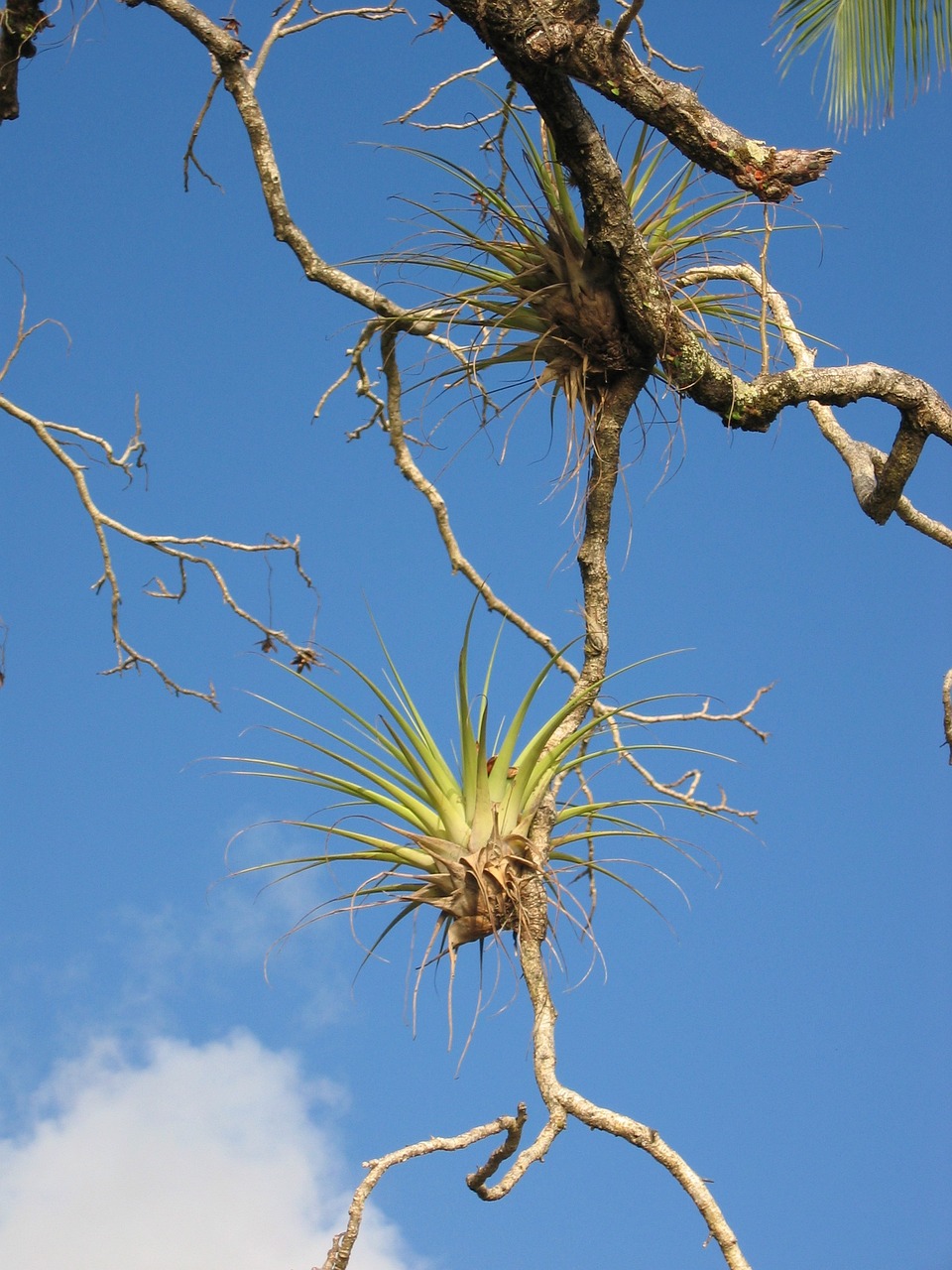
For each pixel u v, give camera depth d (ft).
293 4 13.30
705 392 11.89
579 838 11.17
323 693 11.18
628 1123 9.09
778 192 11.07
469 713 10.66
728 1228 8.52
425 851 10.68
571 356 12.14
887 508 14.30
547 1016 10.09
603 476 12.00
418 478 15.31
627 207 11.10
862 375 12.74
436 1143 9.85
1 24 12.92
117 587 14.02
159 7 12.82
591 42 10.31
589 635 11.75
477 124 13.19
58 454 13.76
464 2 10.03
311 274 13.57
